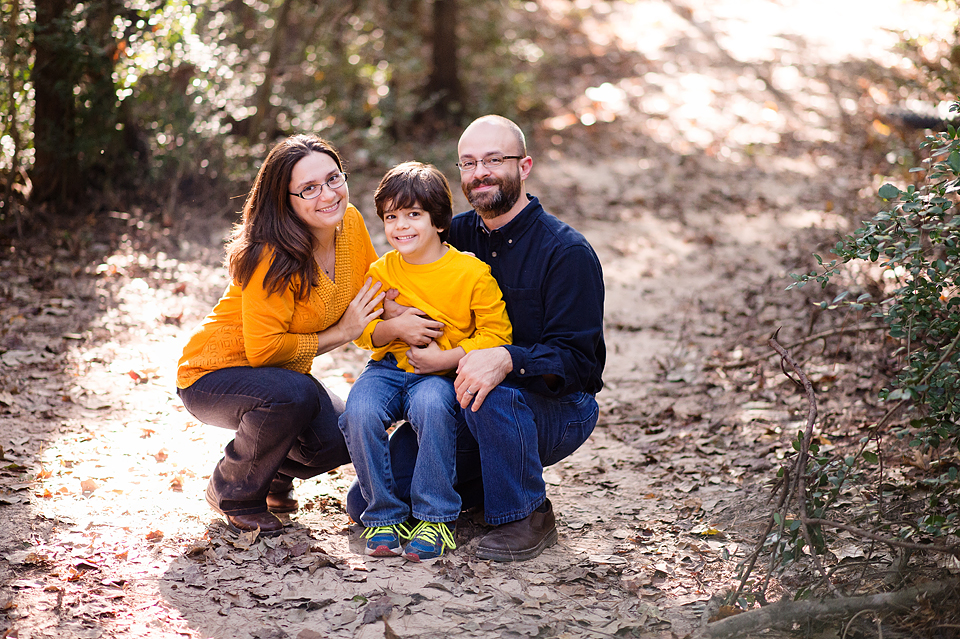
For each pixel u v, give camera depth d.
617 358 5.78
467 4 12.24
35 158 7.27
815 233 7.72
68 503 3.51
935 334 3.14
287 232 3.18
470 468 3.44
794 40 15.28
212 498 3.42
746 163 10.41
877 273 6.10
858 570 3.08
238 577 3.07
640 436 4.61
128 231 7.14
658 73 13.71
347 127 10.30
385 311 3.42
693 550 3.39
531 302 3.36
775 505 3.71
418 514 3.25
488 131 3.30
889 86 12.05
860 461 3.99
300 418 3.27
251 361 3.27
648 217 8.80
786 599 2.80
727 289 6.96
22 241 6.67
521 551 3.24
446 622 2.86
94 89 7.05
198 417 3.41
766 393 5.03
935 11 9.03
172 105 7.46
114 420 4.35
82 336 5.32
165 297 6.07
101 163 7.61
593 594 3.07
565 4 16.56
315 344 3.36
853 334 4.98
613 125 11.72
